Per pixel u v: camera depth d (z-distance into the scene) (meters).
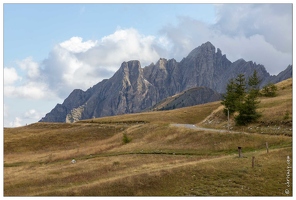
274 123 61.66
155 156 56.22
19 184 41.94
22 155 86.56
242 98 78.12
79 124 143.00
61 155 73.25
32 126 149.88
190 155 54.41
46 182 41.91
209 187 32.44
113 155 64.62
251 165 37.41
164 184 33.91
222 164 38.47
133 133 87.81
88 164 54.38
